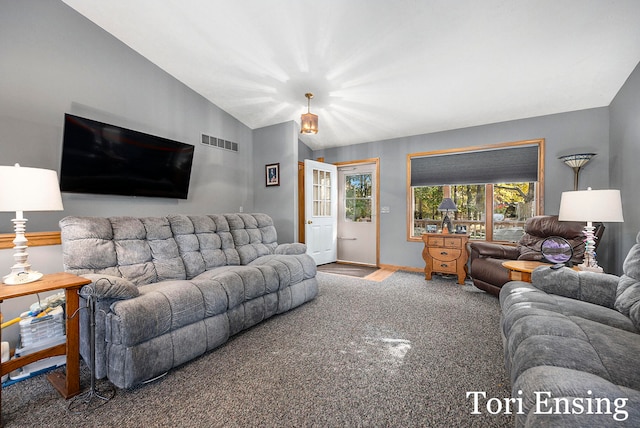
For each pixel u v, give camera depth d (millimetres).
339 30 2441
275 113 4262
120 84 3049
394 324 2404
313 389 1538
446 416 1332
